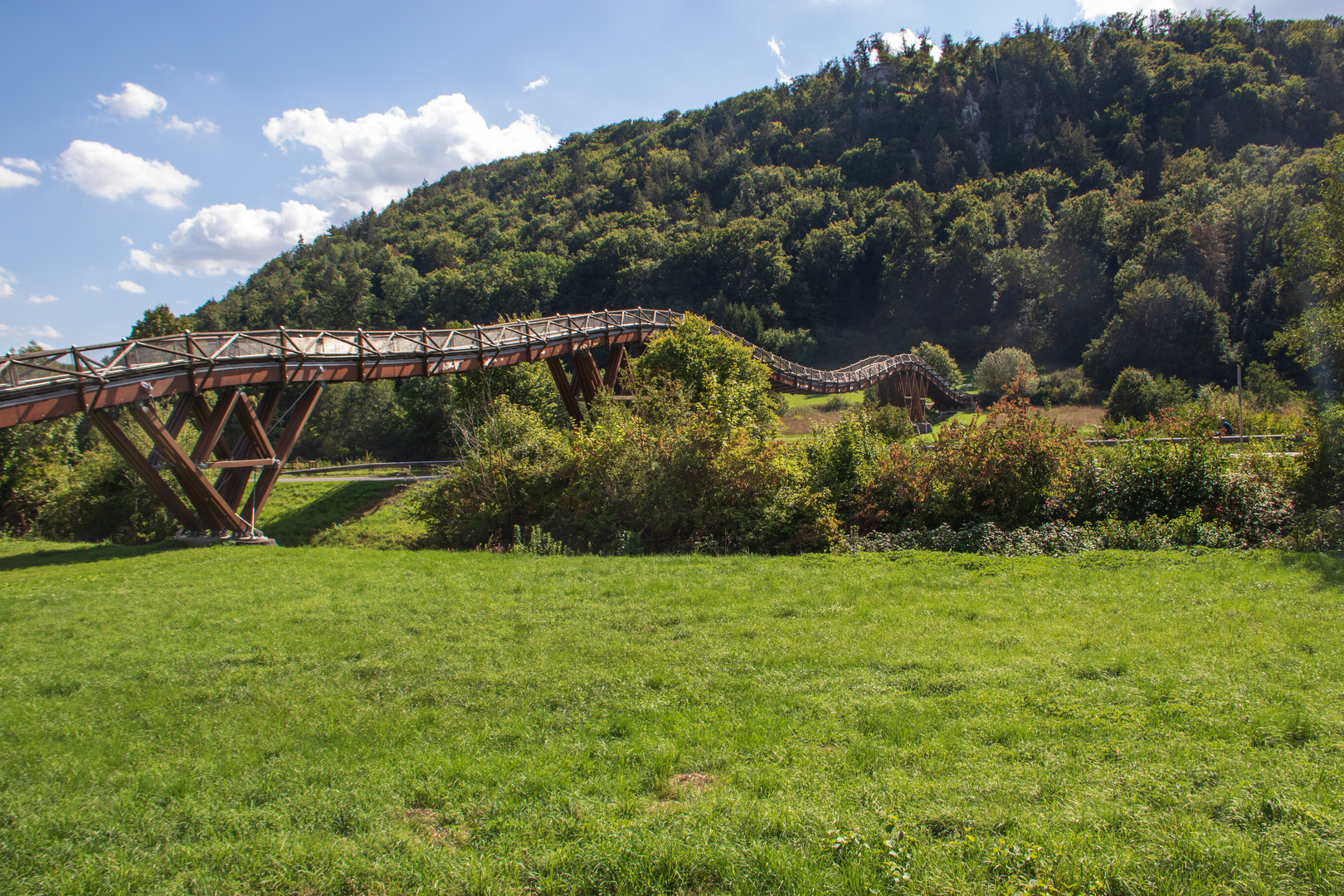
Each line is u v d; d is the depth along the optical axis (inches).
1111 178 5265.8
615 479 813.2
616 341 1457.9
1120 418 1822.1
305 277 5949.8
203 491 826.2
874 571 539.2
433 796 215.3
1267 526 616.7
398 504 1206.9
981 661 313.0
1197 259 3415.4
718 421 852.6
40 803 218.4
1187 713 244.2
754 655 337.4
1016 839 172.6
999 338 3993.6
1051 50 6845.5
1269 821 176.1
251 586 553.3
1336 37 6181.1
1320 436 637.3
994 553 627.5
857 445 839.1
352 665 346.9
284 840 192.2
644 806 203.0
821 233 4751.5
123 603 500.4
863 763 220.8
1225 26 6943.9
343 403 2551.7
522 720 271.4
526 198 7603.4
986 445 730.8
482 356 1139.9
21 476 1206.9
